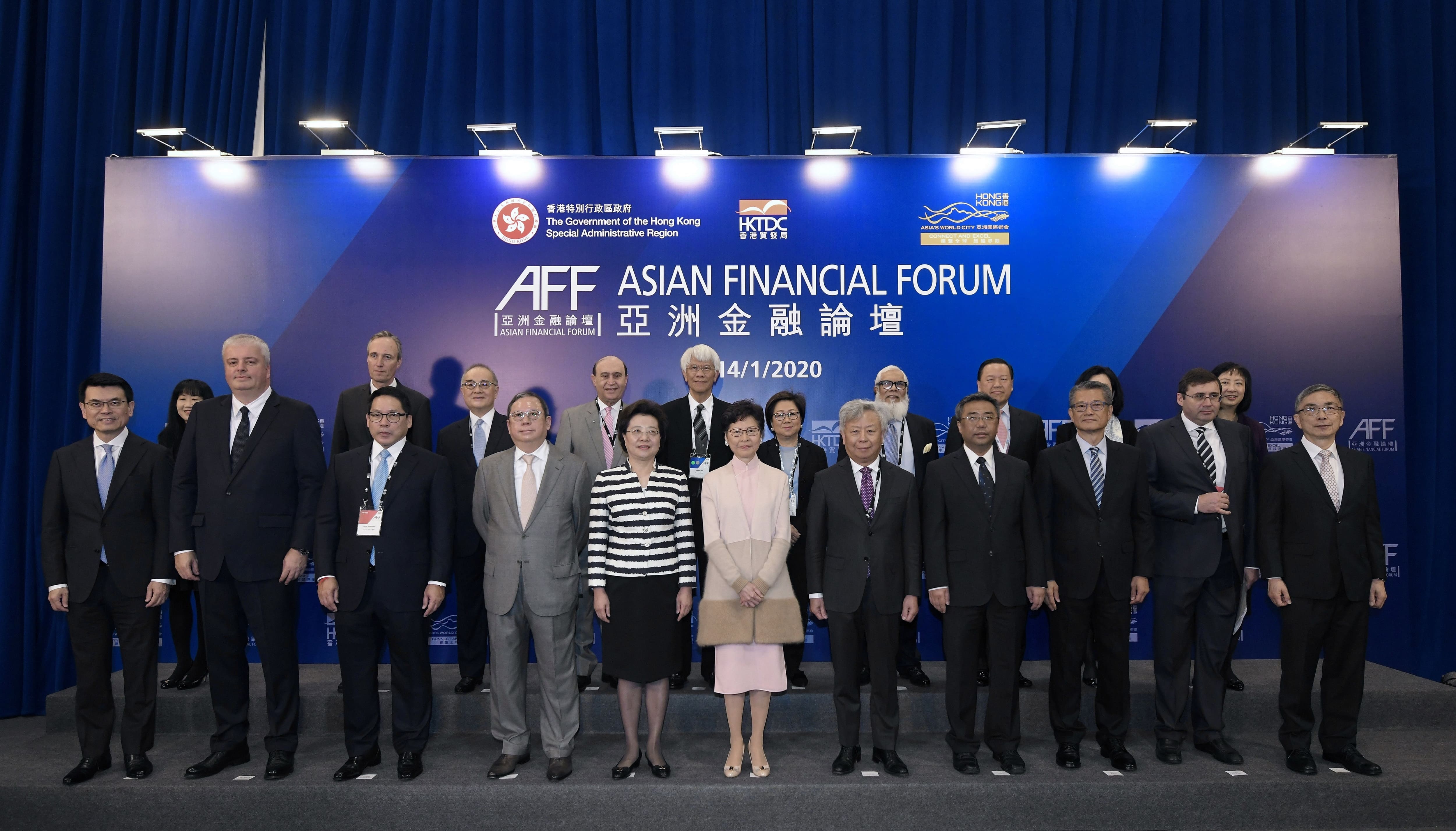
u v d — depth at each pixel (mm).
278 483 3076
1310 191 4484
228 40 4777
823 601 3135
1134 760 3102
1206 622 3242
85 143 4715
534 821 2930
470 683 3709
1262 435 3779
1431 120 4707
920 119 4789
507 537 3062
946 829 2941
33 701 4488
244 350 3043
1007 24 4797
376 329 4441
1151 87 4793
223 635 3066
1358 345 4453
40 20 4797
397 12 4781
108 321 4387
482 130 4391
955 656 3092
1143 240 4480
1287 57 4820
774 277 4488
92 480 3043
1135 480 3127
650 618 3000
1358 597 3055
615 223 4492
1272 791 2973
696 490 3734
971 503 3090
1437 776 3025
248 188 4441
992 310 4477
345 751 3363
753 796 2943
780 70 4844
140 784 2957
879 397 3906
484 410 3750
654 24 4797
